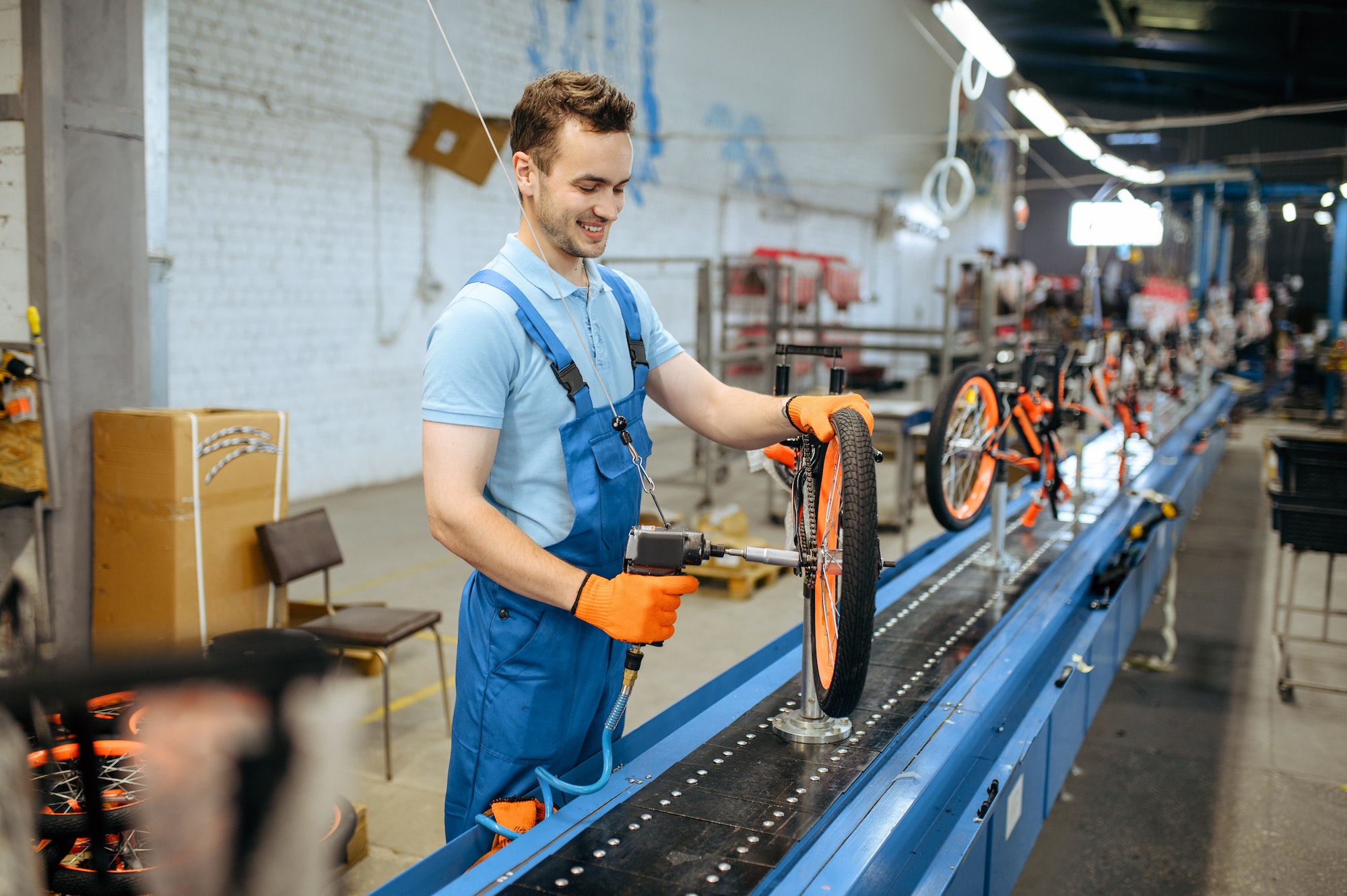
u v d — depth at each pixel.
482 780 1.35
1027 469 3.03
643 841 1.16
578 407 1.30
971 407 2.42
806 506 1.44
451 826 1.42
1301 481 3.66
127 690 0.31
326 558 3.00
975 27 5.38
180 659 0.30
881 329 7.21
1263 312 12.65
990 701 1.74
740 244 10.80
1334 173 17.97
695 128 9.80
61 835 1.06
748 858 1.12
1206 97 14.76
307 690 0.29
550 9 7.78
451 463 1.21
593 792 1.28
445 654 3.66
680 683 3.38
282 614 2.97
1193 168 14.22
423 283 6.96
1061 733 2.25
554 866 1.10
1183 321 9.56
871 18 12.84
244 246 5.66
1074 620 2.70
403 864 2.25
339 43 6.09
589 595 1.20
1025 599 2.42
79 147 2.75
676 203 9.61
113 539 2.77
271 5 5.63
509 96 7.51
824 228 12.70
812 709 1.48
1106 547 3.12
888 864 1.29
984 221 17.58
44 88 2.64
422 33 6.69
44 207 2.66
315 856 0.30
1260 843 2.53
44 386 2.67
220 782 0.29
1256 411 12.11
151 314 3.20
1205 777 2.91
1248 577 5.17
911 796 1.35
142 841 0.42
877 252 14.22
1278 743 3.15
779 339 7.31
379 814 2.49
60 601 2.76
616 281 1.46
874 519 1.21
